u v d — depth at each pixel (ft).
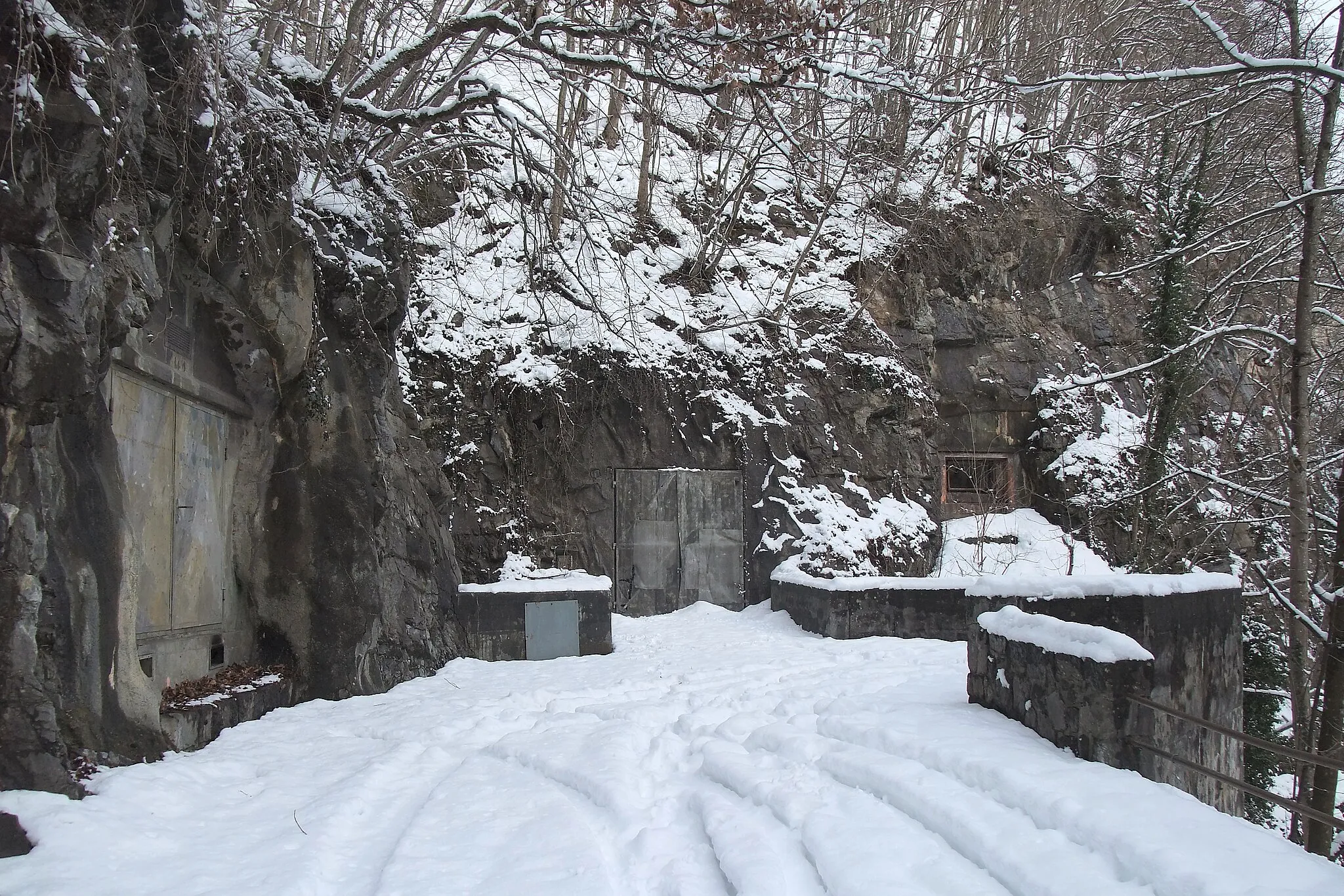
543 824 15.62
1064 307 72.69
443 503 41.39
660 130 62.54
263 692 26.04
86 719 17.25
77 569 17.17
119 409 21.13
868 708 21.08
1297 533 35.35
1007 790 14.08
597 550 54.95
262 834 15.55
